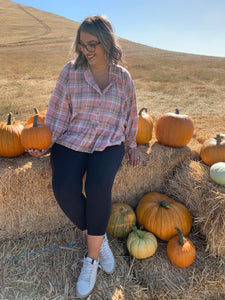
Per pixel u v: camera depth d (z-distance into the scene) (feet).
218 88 32.30
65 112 6.59
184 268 6.85
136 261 7.04
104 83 6.57
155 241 7.18
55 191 5.96
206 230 7.46
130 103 7.12
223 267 6.98
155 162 8.45
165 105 21.02
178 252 6.76
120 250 7.36
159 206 7.86
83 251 7.22
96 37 5.82
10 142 7.38
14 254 6.99
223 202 6.96
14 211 7.19
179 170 8.75
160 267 6.82
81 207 6.12
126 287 6.37
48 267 6.68
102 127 6.45
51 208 7.63
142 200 8.35
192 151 9.34
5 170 6.88
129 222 7.71
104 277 6.49
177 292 6.36
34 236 7.70
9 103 20.26
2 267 6.59
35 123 6.72
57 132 6.66
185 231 7.59
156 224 7.52
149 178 8.66
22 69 48.19
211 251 7.25
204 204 7.53
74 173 5.98
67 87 6.36
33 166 7.14
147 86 33.01
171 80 40.11
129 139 7.59
